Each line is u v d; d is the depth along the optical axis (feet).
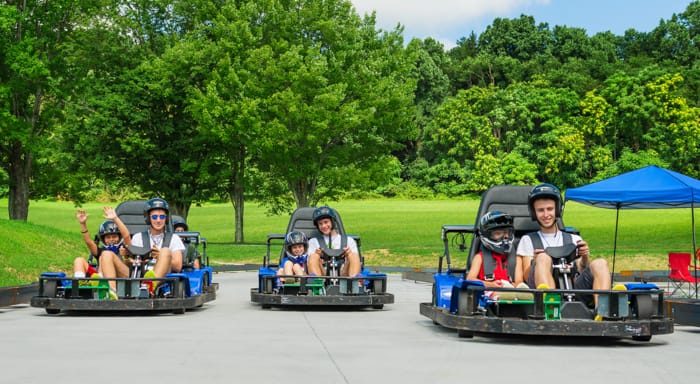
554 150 261.85
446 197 287.28
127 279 34.68
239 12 120.16
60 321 32.73
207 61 123.54
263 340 26.48
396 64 122.62
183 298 35.99
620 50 385.50
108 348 24.11
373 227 175.22
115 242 36.83
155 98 130.21
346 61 120.88
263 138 113.91
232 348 24.31
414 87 121.80
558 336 28.66
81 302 34.30
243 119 113.60
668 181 43.78
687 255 55.06
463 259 97.76
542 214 28.86
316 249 40.32
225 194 145.38
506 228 30.07
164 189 136.67
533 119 281.95
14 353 22.93
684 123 247.29
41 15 108.99
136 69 130.41
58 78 115.24
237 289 57.82
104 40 131.23
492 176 266.16
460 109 282.15
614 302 26.32
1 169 122.93
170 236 37.68
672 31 348.18
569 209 233.76
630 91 264.72
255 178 138.82
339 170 122.01
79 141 129.70
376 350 24.14
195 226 191.31
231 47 117.80
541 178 278.26
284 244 43.93
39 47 111.14
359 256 41.81
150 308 34.81
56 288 35.58
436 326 31.63
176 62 123.03
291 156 119.55
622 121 258.16
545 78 301.43
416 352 23.76
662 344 26.63
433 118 297.74
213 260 104.22
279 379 18.78
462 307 27.53
